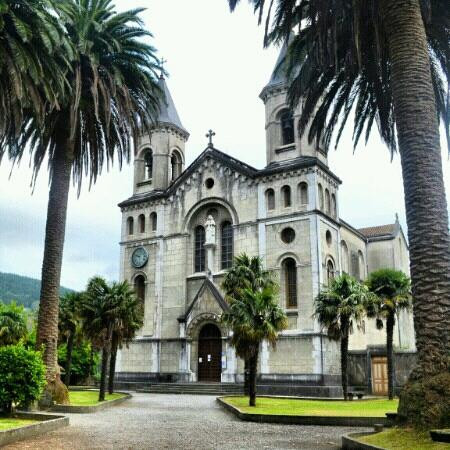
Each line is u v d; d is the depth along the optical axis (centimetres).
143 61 2708
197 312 4366
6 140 2197
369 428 1825
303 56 2284
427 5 1731
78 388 4497
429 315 1348
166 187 5094
